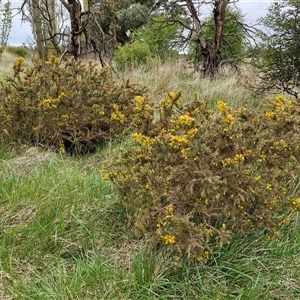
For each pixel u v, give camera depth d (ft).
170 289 7.40
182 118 8.18
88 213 9.23
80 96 13.58
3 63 37.37
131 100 14.38
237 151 7.99
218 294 7.27
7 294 7.11
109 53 26.43
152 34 37.58
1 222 8.91
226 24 33.94
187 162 7.72
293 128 8.62
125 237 8.77
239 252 8.20
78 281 7.31
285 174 8.67
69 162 12.26
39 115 13.19
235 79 22.02
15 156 12.73
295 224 9.16
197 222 8.26
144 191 8.04
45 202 9.29
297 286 7.57
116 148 13.53
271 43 18.12
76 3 19.83
